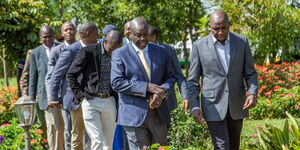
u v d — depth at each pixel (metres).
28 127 5.72
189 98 5.58
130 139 5.41
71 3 15.30
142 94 5.19
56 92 6.75
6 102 10.98
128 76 5.35
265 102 11.07
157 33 7.06
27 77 8.25
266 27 14.74
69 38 7.39
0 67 27.03
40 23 11.65
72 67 6.14
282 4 14.52
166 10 15.76
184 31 18.59
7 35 11.59
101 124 6.24
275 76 12.57
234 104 5.70
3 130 7.11
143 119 5.28
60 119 7.67
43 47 7.86
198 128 7.94
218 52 5.69
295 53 15.44
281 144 5.48
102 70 6.14
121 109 5.41
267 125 5.75
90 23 6.69
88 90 6.12
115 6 15.09
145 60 5.39
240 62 5.71
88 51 6.13
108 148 6.30
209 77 5.74
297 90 11.56
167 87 5.31
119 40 6.11
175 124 7.86
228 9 14.89
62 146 7.78
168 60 5.55
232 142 6.05
